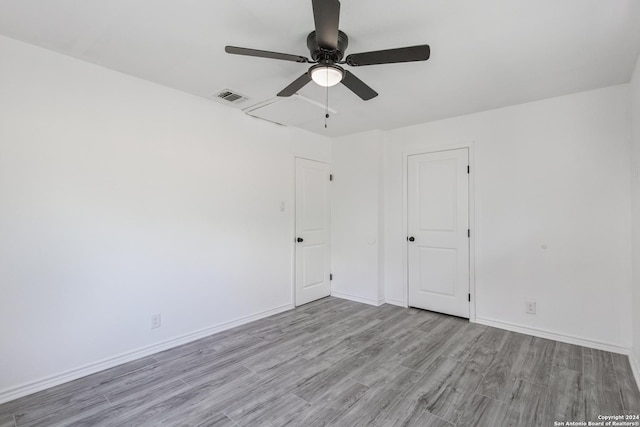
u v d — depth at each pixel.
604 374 2.33
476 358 2.61
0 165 2.00
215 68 2.44
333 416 1.88
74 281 2.29
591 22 1.82
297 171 4.09
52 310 2.19
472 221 3.47
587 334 2.82
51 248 2.19
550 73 2.48
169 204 2.81
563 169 2.95
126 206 2.54
